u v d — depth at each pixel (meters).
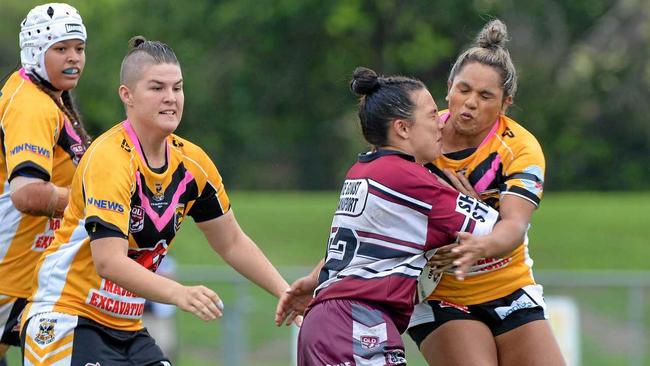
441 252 18.94
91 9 111.62
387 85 19.23
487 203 20.06
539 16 107.69
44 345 19.53
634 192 117.06
